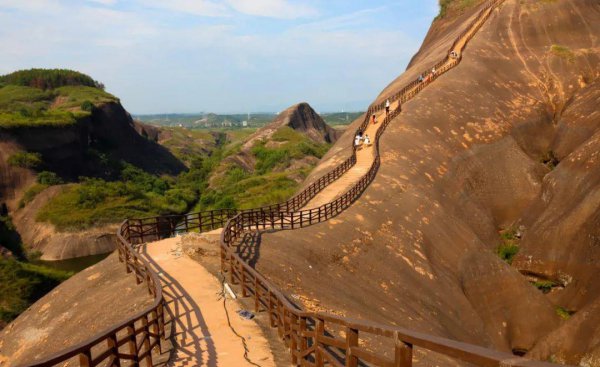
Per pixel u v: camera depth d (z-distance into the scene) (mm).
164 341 11500
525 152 49625
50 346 15305
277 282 18594
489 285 31188
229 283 15750
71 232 62938
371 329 5477
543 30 64812
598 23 64438
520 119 51500
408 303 23734
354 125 54062
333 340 7297
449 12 89000
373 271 24719
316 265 22266
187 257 18953
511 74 58844
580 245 33875
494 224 41531
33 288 38906
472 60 60312
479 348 3709
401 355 4840
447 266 30250
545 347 26656
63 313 17172
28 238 64500
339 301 19516
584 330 25672
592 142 40344
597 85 51812
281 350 11039
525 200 43594
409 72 65875
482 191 43219
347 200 30188
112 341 7918
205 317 13047
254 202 62844
